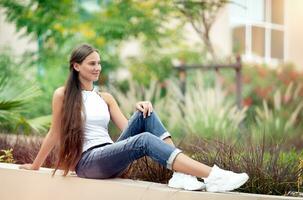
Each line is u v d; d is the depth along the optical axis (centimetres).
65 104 438
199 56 1188
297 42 1431
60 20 955
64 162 434
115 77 1095
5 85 638
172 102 920
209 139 554
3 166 477
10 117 625
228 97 1145
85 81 454
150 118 431
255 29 1386
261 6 1407
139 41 1122
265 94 1227
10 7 928
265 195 405
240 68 995
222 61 1197
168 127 869
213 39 1260
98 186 425
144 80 1096
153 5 1039
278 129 895
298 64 1414
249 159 459
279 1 1454
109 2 1048
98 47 1005
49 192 444
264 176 443
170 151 402
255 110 1134
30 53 964
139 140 408
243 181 394
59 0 948
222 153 473
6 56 943
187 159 401
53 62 959
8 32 977
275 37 1457
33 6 962
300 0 1429
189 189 398
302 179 454
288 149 741
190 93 1037
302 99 1155
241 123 865
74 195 434
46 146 447
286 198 403
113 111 469
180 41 1174
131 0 1030
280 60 1427
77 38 991
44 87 930
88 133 439
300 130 955
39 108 874
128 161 419
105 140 441
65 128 434
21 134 666
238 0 1340
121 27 1005
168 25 1131
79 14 1005
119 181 426
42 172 449
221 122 836
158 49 1136
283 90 1246
